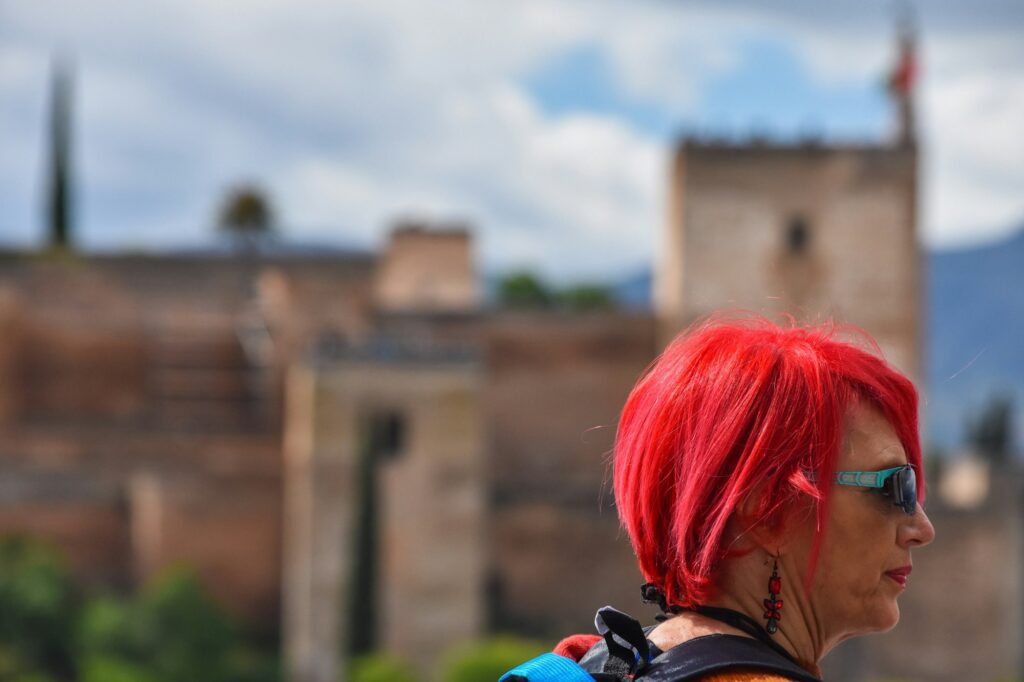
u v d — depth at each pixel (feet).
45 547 259.19
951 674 264.93
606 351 291.79
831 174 278.46
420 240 326.85
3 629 231.50
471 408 241.35
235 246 384.27
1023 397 287.28
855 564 14.56
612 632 14.46
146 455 280.31
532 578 272.92
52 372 301.43
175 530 263.49
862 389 14.80
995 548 265.95
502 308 292.40
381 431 241.35
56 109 429.79
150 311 321.32
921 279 277.44
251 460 279.08
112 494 270.87
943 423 293.02
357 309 285.23
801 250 278.26
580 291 387.55
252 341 301.02
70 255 339.77
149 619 234.79
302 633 238.89
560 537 272.92
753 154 278.67
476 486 240.53
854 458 14.55
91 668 219.20
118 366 303.48
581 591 272.72
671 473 14.74
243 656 246.47
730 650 13.91
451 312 290.97
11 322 291.58
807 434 14.30
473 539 240.32
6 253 336.90
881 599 14.67
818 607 14.74
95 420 301.43
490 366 290.97
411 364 240.94
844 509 14.52
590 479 287.89
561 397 291.58
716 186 277.85
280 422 279.69
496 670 214.90
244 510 265.34
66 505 269.44
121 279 336.49
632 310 292.20
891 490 14.49
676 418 14.75
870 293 277.85
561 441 291.17
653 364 15.44
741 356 14.70
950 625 265.95
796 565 14.67
